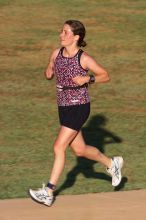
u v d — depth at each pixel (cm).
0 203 1557
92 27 3669
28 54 3344
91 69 1491
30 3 3991
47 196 1507
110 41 3503
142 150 2097
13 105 2652
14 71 3111
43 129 2344
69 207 1517
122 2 4072
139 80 3041
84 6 3972
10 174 1839
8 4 3969
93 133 2300
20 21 3738
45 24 3700
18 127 2364
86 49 3409
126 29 3662
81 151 1558
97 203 1548
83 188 1705
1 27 3662
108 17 3812
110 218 1444
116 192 1650
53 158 2003
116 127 2380
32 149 2102
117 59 3294
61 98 1511
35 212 1484
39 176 1819
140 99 2788
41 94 2814
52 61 1530
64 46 1491
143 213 1477
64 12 3862
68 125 1506
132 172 1861
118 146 2144
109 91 2880
